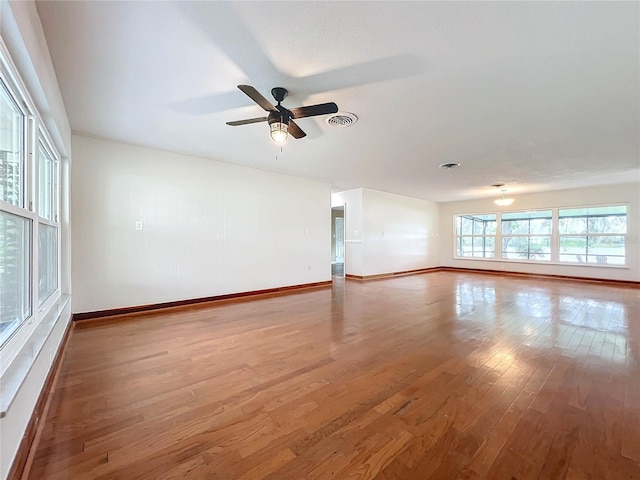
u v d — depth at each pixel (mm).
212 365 2518
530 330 3459
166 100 2791
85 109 2980
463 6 1669
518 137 3713
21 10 1435
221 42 1979
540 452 1502
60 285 3266
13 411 1302
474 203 9305
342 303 4863
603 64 2203
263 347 2922
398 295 5551
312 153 4445
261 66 2244
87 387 2139
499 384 2201
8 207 1646
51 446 1535
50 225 2781
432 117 3137
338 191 8023
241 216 5180
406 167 5258
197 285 4668
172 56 2127
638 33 1870
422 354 2760
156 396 2025
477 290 6086
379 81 2445
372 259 7746
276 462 1446
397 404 1945
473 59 2156
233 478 1351
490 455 1484
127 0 1630
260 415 1823
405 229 8727
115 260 3938
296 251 6031
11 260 1771
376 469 1401
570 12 1706
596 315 4113
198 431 1670
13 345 1713
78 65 2232
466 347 2930
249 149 4270
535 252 8141
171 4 1664
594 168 5211
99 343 3000
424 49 2051
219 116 3152
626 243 6727
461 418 1793
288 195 5883
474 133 3582
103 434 1633
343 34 1901
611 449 1517
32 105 2033
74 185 3635
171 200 4398
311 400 1991
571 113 3033
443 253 10016
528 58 2143
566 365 2518
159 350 2832
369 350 2857
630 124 3299
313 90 2582
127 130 3543
